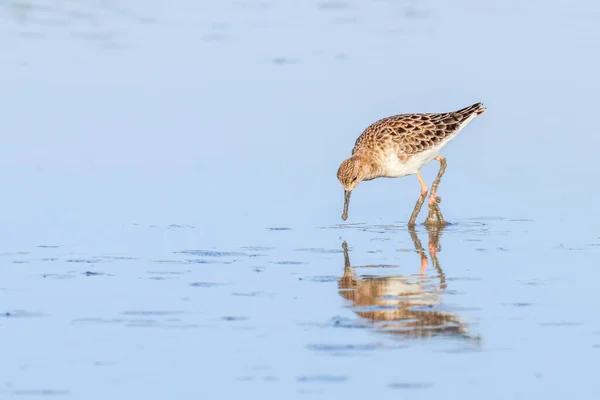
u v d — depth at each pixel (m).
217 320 11.41
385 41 27.75
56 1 31.94
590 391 9.55
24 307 11.79
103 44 27.17
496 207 17.12
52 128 20.67
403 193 18.36
